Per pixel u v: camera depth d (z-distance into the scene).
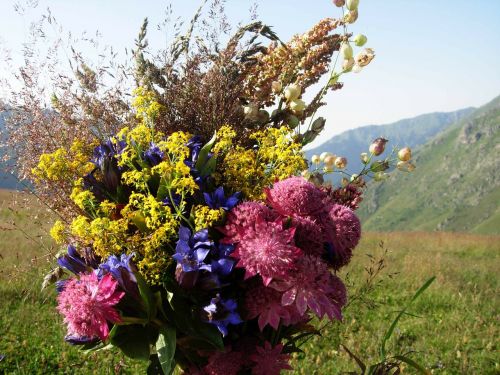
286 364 0.43
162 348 0.40
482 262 3.01
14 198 0.44
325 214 0.43
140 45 0.46
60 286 0.42
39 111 0.45
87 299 0.38
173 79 0.47
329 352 1.12
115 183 0.44
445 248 3.97
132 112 0.47
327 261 0.45
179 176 0.42
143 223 0.42
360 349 1.15
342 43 0.49
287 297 0.40
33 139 0.45
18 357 0.98
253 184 0.46
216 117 0.47
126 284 0.40
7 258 1.44
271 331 0.45
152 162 0.44
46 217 0.46
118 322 0.39
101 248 0.41
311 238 0.42
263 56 0.50
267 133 0.48
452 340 1.29
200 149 0.46
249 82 0.50
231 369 0.43
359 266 2.08
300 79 0.50
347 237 0.43
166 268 0.41
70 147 0.46
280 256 0.39
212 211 0.40
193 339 0.42
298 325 0.46
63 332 1.11
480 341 1.32
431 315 1.56
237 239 0.40
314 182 0.49
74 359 0.98
